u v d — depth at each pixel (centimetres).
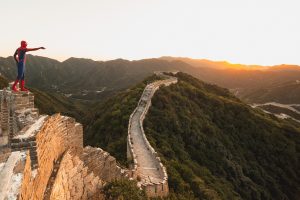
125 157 2786
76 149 1280
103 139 3844
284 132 5688
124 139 3275
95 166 1409
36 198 709
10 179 562
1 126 1369
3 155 656
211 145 4316
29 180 638
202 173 3272
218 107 5903
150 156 2730
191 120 4678
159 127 3997
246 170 4503
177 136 3994
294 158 5225
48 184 877
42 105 8312
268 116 7169
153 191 1972
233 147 4856
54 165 992
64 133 1161
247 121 5659
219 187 3147
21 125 1013
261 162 4991
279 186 4666
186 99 5438
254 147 5247
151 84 5684
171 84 6112
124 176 1716
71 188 1107
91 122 5462
